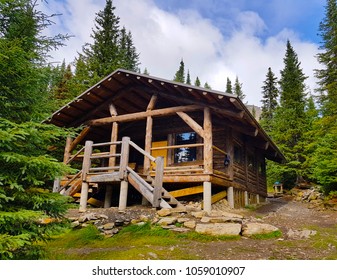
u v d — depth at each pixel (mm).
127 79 11000
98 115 12711
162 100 12188
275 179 22953
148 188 7812
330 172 12469
